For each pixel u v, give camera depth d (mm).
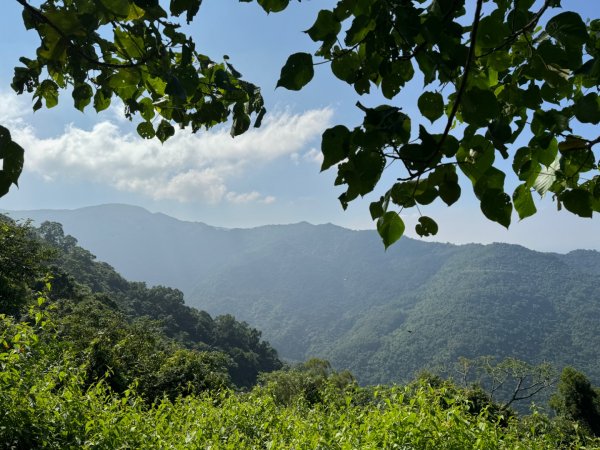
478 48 1053
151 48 1312
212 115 1618
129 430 5191
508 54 1144
